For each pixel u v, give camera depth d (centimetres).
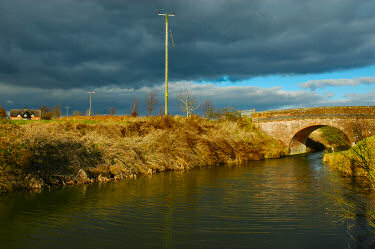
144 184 1666
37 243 782
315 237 839
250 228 914
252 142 3681
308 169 2431
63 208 1129
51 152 1700
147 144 2370
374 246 771
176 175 2050
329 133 4006
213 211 1106
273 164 2880
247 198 1333
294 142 4453
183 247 763
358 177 1953
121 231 880
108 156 1998
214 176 2014
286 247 768
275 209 1138
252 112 4747
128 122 2941
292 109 4184
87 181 1698
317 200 1292
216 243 793
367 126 3109
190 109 4272
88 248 752
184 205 1194
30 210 1095
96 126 2494
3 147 1502
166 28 3206
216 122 4225
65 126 2305
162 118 3028
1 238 816
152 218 1014
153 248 756
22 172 1487
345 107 3675
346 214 1068
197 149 2777
